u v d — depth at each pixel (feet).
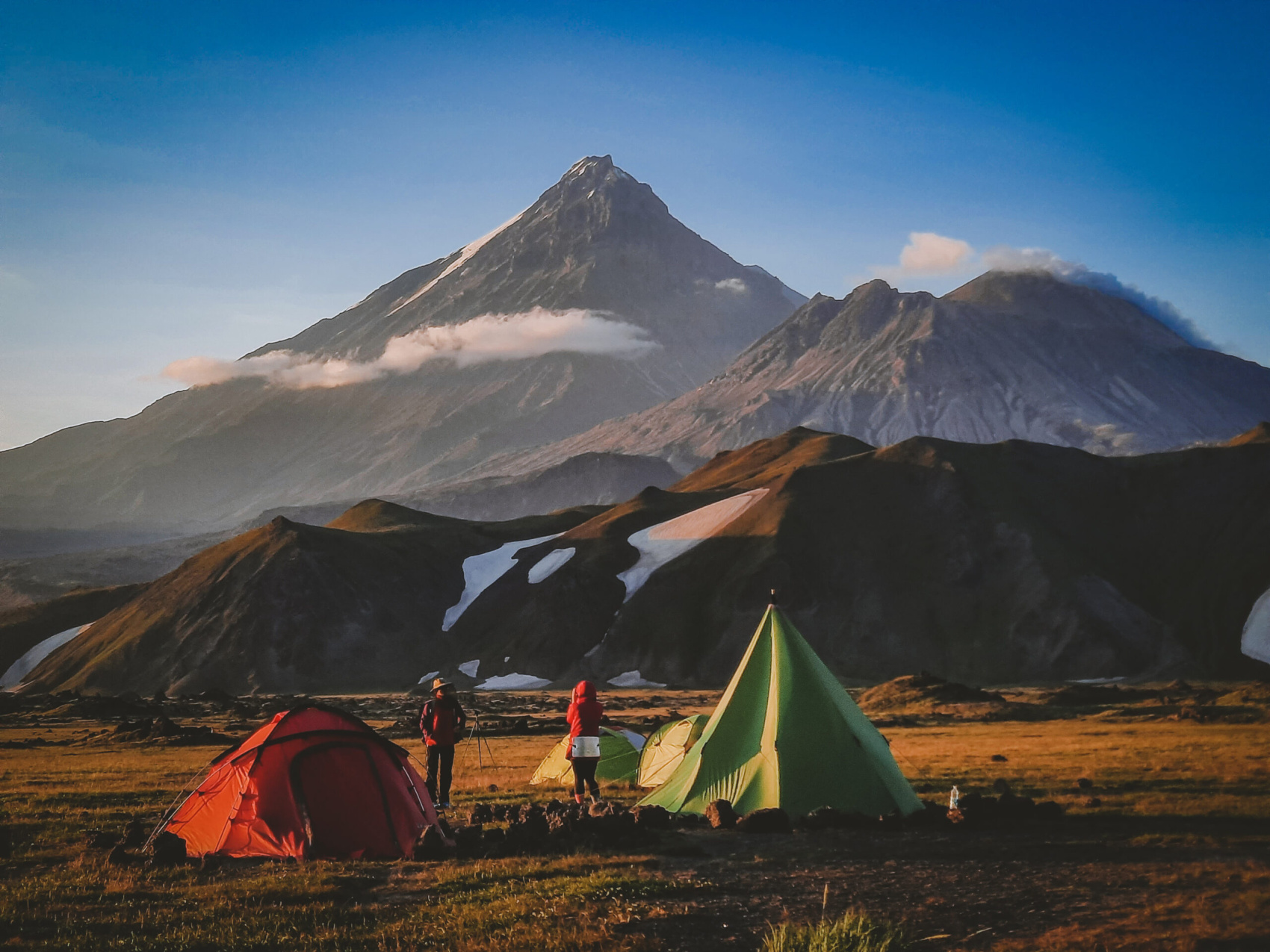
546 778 95.71
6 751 162.09
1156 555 588.91
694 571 577.02
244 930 39.55
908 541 581.53
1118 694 306.14
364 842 54.24
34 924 41.34
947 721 235.81
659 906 41.60
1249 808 66.74
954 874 47.70
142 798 82.79
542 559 642.22
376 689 525.34
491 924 39.11
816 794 63.87
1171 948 35.70
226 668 529.86
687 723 89.40
